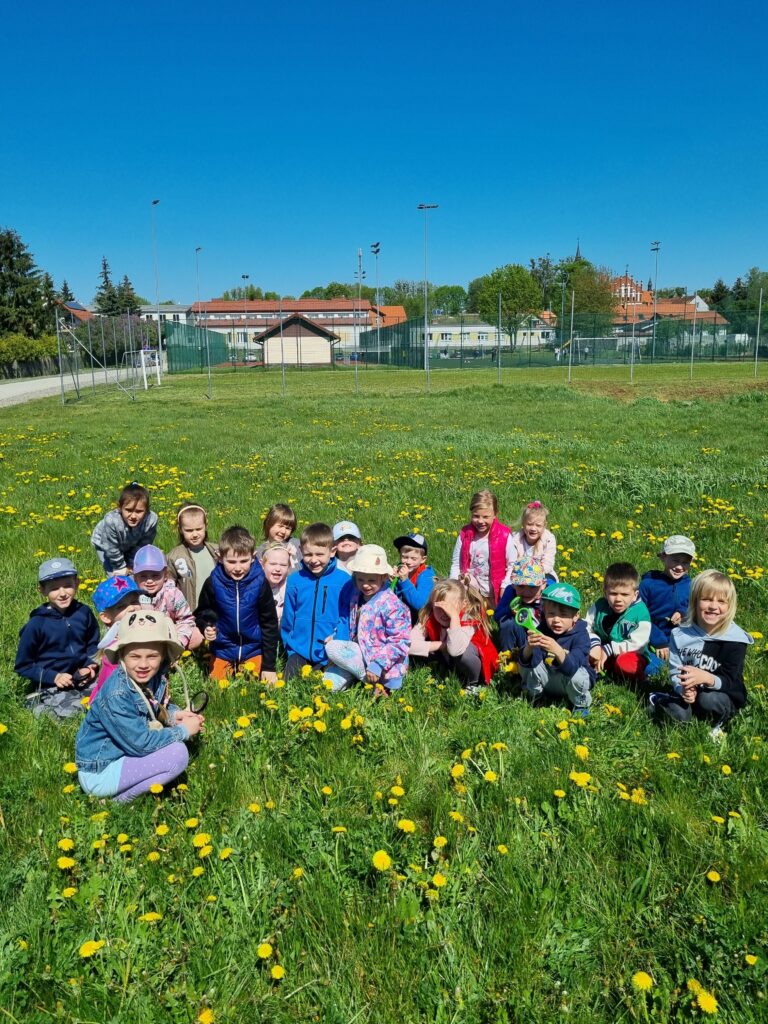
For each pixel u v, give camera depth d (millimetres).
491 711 4402
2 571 7098
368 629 4785
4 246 77188
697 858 3137
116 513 6156
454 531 8477
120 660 3646
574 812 3389
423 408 26875
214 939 2707
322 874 3004
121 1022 2391
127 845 3119
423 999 2504
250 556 4945
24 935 2707
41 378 58562
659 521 8969
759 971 2561
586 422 21719
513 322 76125
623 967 2637
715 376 42812
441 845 3102
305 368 69312
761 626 5648
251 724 4148
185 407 28750
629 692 4723
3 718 4250
